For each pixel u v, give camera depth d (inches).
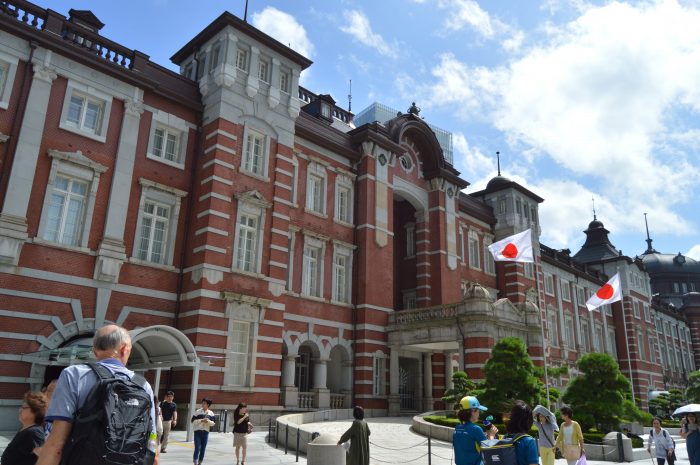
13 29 853.8
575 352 1998.0
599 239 2605.8
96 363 163.3
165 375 952.3
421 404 1350.9
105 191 920.9
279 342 1040.8
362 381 1201.4
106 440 149.3
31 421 228.8
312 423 965.2
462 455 321.1
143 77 987.3
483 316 1124.5
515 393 888.3
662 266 3403.1
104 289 887.1
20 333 794.2
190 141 1055.6
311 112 1459.2
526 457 247.4
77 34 943.7
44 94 875.4
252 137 1101.1
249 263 1042.1
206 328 934.4
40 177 852.0
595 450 812.0
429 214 1504.7
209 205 988.6
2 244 789.9
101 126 938.7
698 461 486.9
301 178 1220.5
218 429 900.0
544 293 1895.9
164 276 968.3
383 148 1381.6
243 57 1109.1
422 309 1232.2
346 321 1235.2
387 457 708.7
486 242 1712.6
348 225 1293.1
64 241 872.3
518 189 1787.6
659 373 2497.5
